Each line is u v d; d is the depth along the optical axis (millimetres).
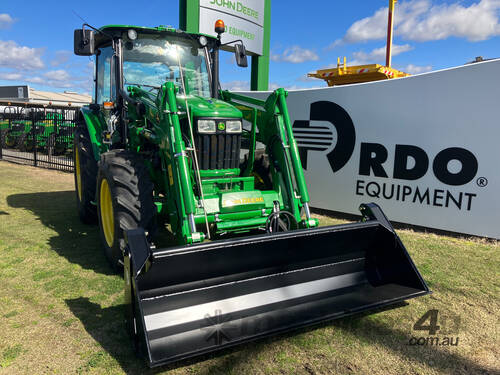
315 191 6332
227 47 8680
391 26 13188
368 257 3230
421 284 2922
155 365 2014
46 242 4449
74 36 3791
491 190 4691
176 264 2422
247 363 2324
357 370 2279
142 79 4293
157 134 3498
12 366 2258
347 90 5777
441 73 4902
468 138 4785
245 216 3408
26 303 2992
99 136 4797
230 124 3496
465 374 2260
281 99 3668
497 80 4512
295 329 2475
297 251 2861
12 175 9539
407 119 5250
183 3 7816
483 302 3143
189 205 2965
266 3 9477
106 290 3223
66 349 2430
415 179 5270
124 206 3277
